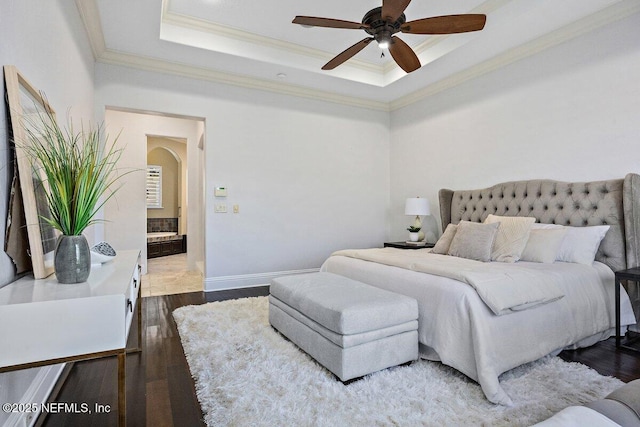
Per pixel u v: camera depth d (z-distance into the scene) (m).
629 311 2.62
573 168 3.12
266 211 4.55
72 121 2.59
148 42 3.44
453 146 4.34
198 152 5.85
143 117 5.45
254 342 2.49
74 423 1.61
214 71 4.14
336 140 5.05
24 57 1.61
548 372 2.04
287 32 3.70
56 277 1.48
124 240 5.31
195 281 4.86
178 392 1.89
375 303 2.05
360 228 5.26
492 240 2.97
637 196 2.63
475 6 3.17
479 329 1.87
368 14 2.44
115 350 1.27
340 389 1.85
